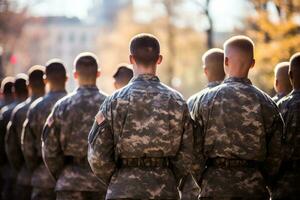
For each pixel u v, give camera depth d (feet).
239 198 26.02
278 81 32.42
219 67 30.99
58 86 35.99
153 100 25.45
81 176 31.40
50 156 31.58
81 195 31.40
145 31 190.49
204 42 183.11
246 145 26.35
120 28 224.12
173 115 25.49
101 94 32.22
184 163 25.75
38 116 35.60
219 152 26.45
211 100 26.71
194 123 26.61
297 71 30.12
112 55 226.79
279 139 26.68
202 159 26.66
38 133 35.68
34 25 249.96
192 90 207.31
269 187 29.40
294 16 62.13
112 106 25.44
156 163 25.41
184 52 187.83
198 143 26.61
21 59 232.32
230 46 27.02
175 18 184.14
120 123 25.34
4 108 49.06
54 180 33.81
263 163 26.91
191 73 198.90
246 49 26.86
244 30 98.99
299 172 29.66
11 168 43.45
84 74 32.12
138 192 24.91
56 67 35.78
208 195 26.21
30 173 38.86
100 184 31.48
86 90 32.09
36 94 39.63
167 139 25.38
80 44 508.94
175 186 25.38
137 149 25.26
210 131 26.61
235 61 26.91
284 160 29.76
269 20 62.69
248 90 26.66
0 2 177.27
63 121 31.58
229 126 26.43
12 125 39.34
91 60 32.22
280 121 26.73
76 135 31.55
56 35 505.25
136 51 25.76
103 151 25.29
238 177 26.17
